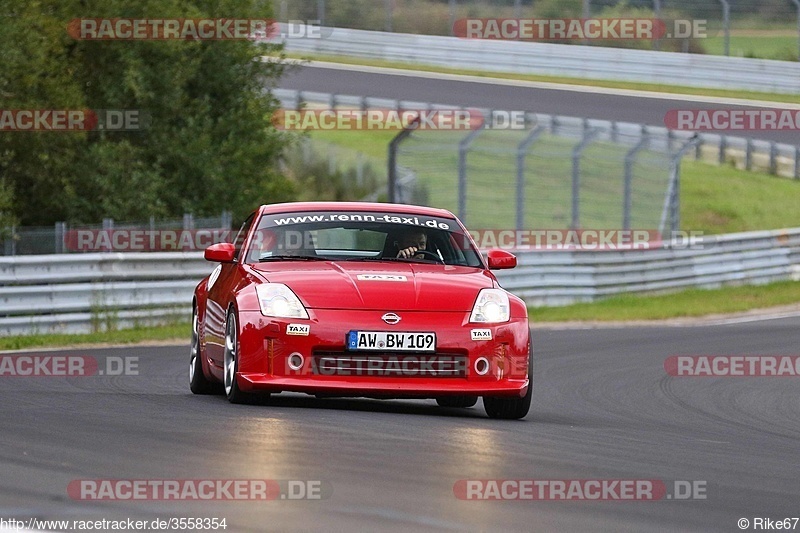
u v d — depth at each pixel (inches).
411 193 4069.9
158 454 714.8
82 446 744.3
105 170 2972.4
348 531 525.7
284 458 709.3
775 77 5285.4
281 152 3464.6
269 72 3442.4
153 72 3073.3
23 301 1871.3
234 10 3312.0
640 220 3986.2
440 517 563.8
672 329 2361.0
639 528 565.6
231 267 1123.9
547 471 717.3
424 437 835.4
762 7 5492.1
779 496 686.5
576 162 3186.5
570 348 1927.9
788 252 3639.3
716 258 3336.6
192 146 3122.5
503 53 5585.6
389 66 5639.8
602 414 1175.0
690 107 4970.5
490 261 1146.7
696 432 1046.4
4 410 933.2
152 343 1863.9
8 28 2645.2
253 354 981.8
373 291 1001.5
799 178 5103.3
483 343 992.2
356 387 965.2
